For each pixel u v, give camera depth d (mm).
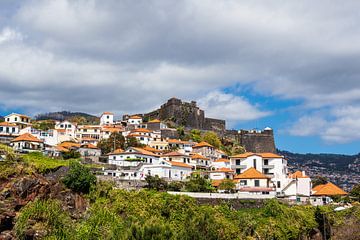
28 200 97438
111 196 107312
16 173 101625
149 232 73625
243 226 111125
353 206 126375
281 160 161875
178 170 150750
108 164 148375
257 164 161500
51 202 98375
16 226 90875
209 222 87188
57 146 166750
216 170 156750
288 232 115062
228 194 121875
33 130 184875
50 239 90312
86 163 144000
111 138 186750
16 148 139000
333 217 123062
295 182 146500
